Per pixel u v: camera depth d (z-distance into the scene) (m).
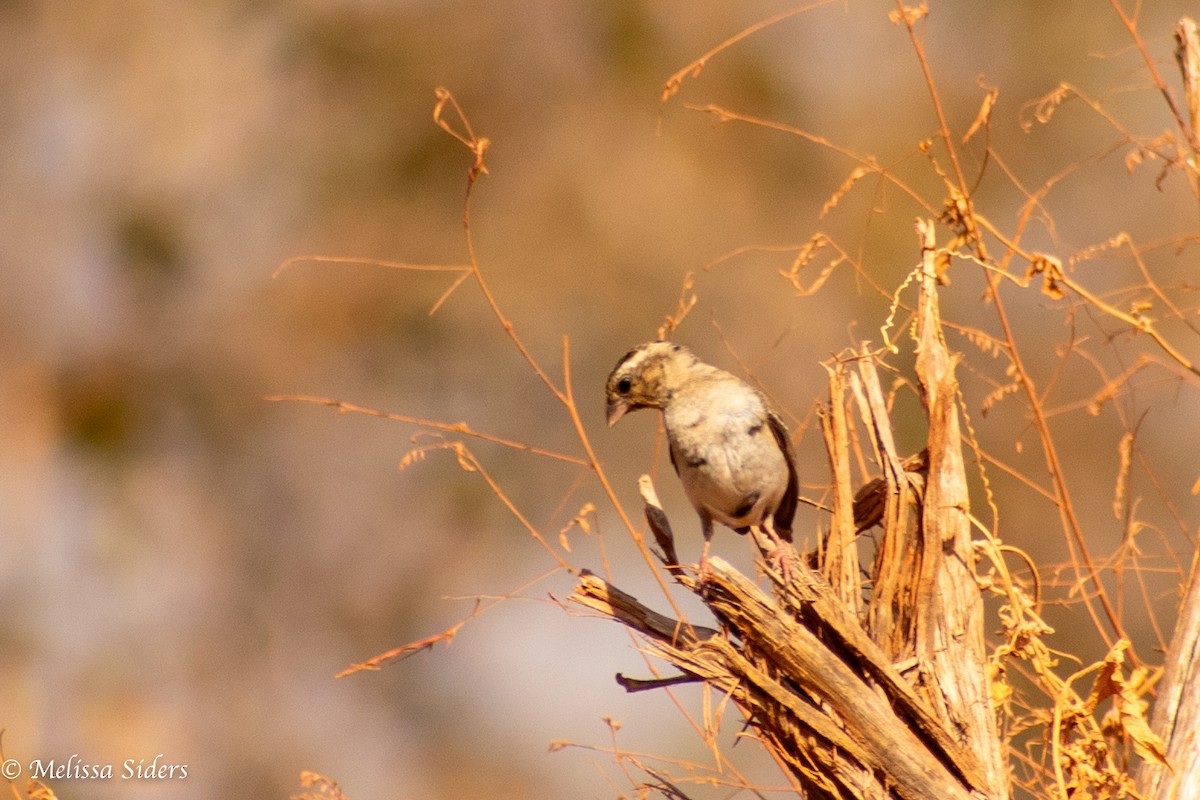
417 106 16.03
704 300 14.55
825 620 5.04
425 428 15.13
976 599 5.26
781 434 6.84
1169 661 5.38
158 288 16.30
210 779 15.01
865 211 13.75
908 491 5.38
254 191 16.23
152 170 16.30
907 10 6.00
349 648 15.45
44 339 16.09
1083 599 6.07
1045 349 10.30
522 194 15.61
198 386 16.11
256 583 15.63
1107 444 9.99
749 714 5.35
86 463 15.96
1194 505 9.96
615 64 15.98
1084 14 15.17
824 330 12.99
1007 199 13.88
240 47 16.48
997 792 4.87
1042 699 6.47
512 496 14.62
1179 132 8.16
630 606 5.68
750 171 15.34
